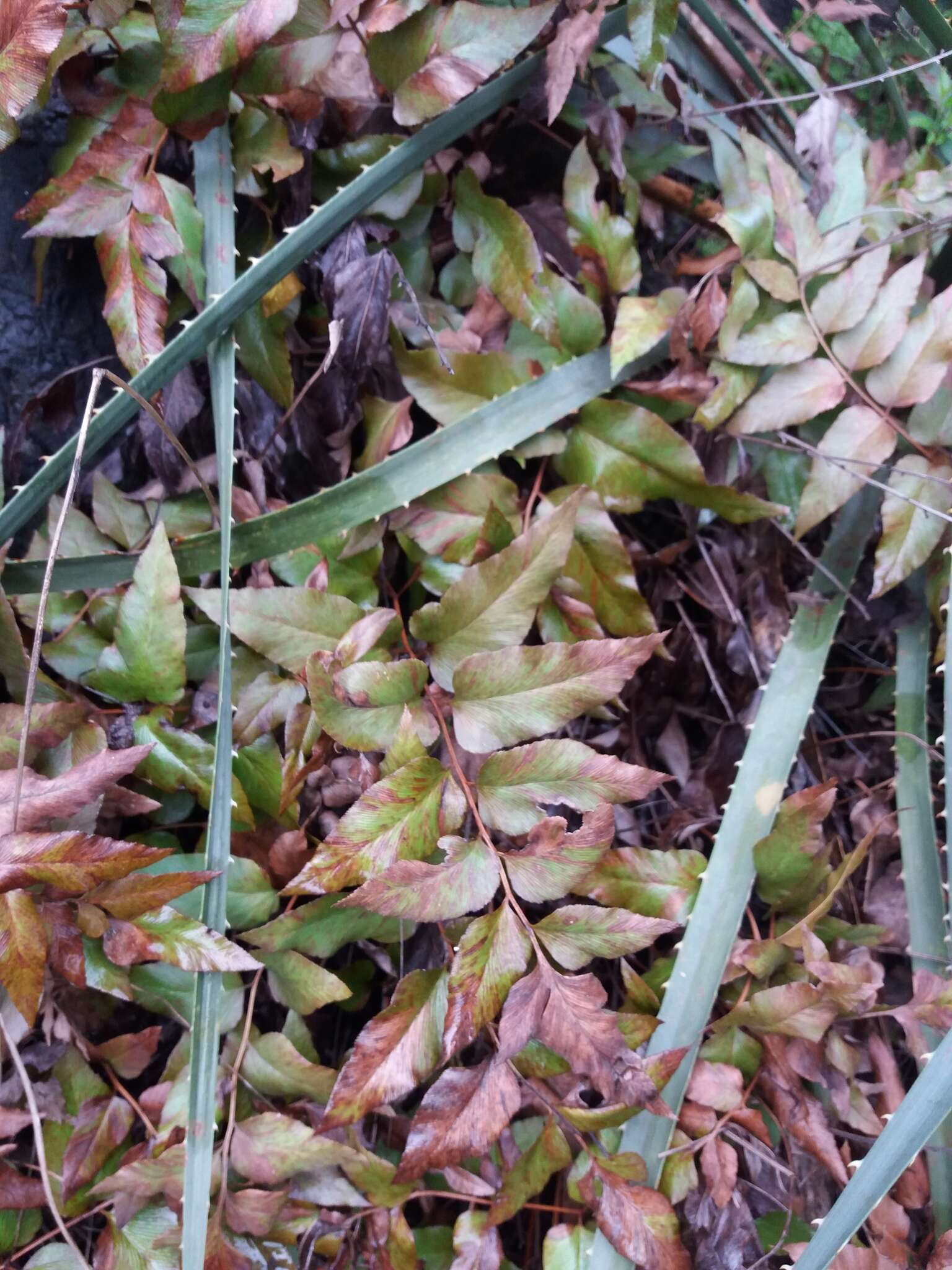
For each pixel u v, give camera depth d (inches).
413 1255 13.6
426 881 12.3
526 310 15.1
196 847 15.0
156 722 13.8
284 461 16.0
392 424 15.0
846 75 18.6
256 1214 13.2
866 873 16.3
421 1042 12.6
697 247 17.6
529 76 14.7
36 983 12.3
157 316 13.9
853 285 15.1
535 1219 15.0
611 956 12.6
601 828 12.6
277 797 14.1
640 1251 13.1
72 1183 13.4
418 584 15.4
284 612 13.6
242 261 15.4
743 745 16.6
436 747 13.9
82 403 15.6
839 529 15.6
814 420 15.9
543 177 16.7
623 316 14.7
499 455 14.9
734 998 14.8
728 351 14.9
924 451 15.2
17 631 13.4
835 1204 12.2
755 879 14.7
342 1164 13.6
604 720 16.6
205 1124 12.2
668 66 16.4
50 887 12.8
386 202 14.9
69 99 14.4
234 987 14.0
